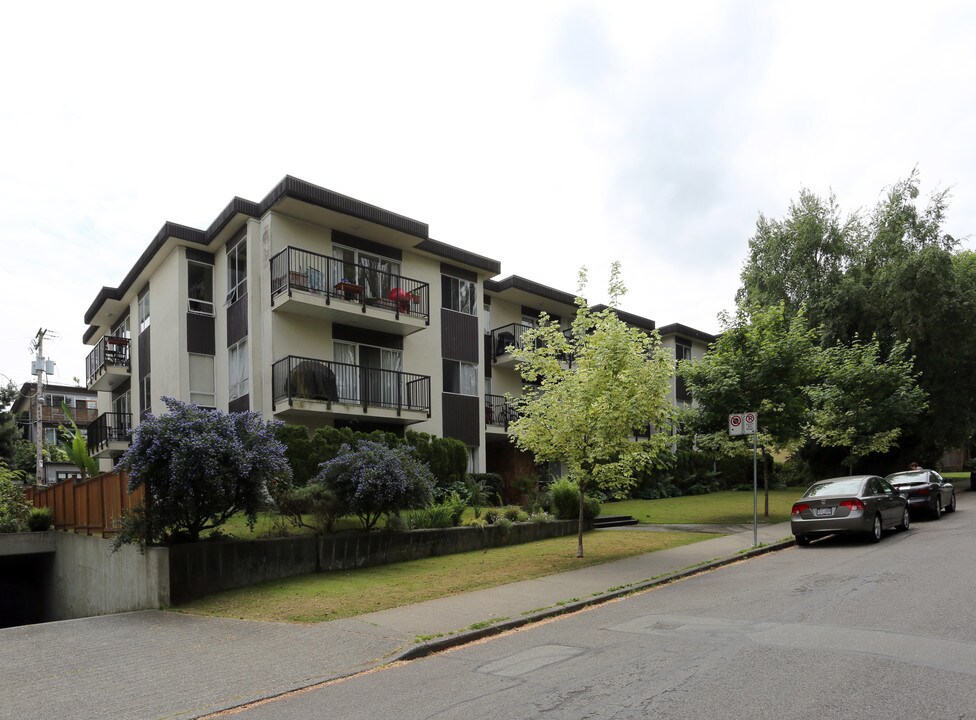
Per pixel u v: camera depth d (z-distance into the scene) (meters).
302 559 12.39
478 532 15.66
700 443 21.47
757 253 33.12
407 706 5.48
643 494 29.41
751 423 14.74
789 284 31.56
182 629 8.65
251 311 19.67
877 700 5.03
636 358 13.31
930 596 8.62
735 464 33.97
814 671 5.78
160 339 23.09
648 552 14.26
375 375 21.56
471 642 7.78
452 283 24.69
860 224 30.80
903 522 16.12
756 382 19.81
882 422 24.38
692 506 25.34
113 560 12.60
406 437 20.00
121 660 7.21
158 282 23.62
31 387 46.69
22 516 18.36
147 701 5.88
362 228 20.92
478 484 21.69
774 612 8.27
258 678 6.46
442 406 23.55
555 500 19.16
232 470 11.10
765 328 20.66
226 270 21.52
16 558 18.89
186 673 6.68
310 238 20.30
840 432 25.09
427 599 9.97
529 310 30.47
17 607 20.05
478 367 25.08
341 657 7.10
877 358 25.89
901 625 7.26
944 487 19.64
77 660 7.24
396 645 7.48
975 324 27.00
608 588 10.40
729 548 14.41
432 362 23.41
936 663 5.86
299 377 18.69
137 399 25.84
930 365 27.56
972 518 18.06
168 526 10.98
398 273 22.70
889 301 27.27
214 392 21.86
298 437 17.64
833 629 7.23
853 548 13.78
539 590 10.39
